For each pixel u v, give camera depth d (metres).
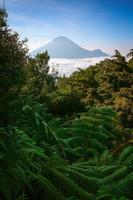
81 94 12.22
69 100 8.91
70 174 3.59
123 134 6.66
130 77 12.57
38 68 9.98
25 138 4.02
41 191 3.24
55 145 4.74
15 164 2.80
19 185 3.00
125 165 3.97
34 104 6.19
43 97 8.73
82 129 5.63
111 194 3.44
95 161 4.40
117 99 10.28
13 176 2.95
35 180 3.28
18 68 3.63
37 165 3.58
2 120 3.48
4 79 3.44
